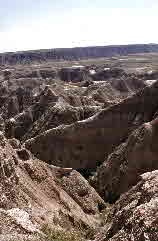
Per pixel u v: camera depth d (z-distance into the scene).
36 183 28.38
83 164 51.12
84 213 29.94
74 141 52.66
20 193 23.73
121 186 39.97
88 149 51.91
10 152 27.88
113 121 52.53
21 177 26.44
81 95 93.19
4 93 116.31
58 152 52.97
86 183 34.72
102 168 43.75
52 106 75.69
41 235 18.94
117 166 42.25
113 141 51.53
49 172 32.09
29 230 18.61
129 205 17.61
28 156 30.98
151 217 14.36
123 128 51.75
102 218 31.12
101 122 52.81
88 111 70.31
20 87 108.94
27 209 22.50
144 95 52.88
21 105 103.12
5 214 19.11
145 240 13.51
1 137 27.53
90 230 26.16
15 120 78.56
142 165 41.19
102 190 40.97
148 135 42.66
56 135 54.00
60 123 69.31
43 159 53.09
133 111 52.59
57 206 27.00
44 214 23.62
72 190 32.75
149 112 51.50
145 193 17.41
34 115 78.81
